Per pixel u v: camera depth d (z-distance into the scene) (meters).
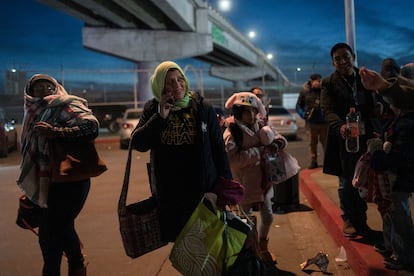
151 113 3.37
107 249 5.54
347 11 8.34
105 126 28.34
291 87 36.75
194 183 3.21
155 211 3.33
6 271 4.86
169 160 3.25
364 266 4.12
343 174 4.65
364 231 4.86
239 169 4.54
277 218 6.91
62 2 27.30
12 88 27.39
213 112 3.34
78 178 3.72
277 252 5.36
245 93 4.61
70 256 4.02
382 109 4.50
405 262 3.68
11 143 18.81
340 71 4.66
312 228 6.30
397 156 3.51
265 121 4.75
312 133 10.20
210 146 3.29
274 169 4.52
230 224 3.11
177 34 34.97
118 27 34.34
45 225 3.79
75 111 3.80
